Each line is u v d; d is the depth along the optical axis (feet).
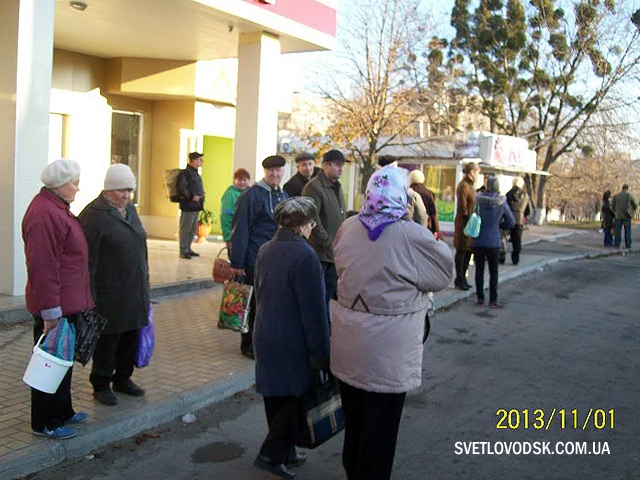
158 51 40.73
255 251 19.95
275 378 12.76
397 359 11.48
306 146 78.59
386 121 68.18
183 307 27.73
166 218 46.52
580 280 42.68
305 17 35.88
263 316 13.02
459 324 28.40
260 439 15.65
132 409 15.84
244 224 19.79
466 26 109.40
